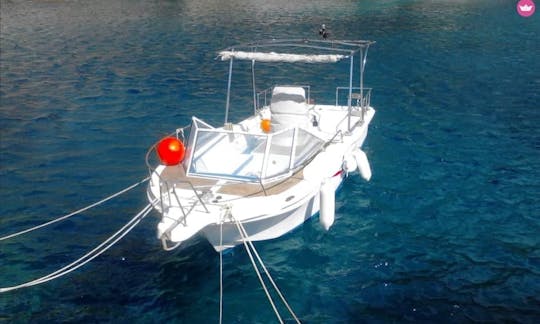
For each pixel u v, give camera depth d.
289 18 52.16
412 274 11.10
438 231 12.78
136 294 10.55
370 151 17.98
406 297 10.36
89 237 12.65
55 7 59.56
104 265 11.50
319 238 12.48
